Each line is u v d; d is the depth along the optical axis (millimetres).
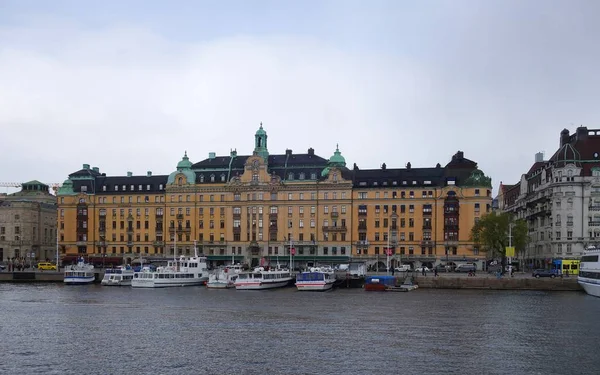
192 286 157375
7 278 172500
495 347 74188
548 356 69938
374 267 197000
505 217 169125
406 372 63219
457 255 193125
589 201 179000
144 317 96938
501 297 125438
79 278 163750
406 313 100812
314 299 122500
